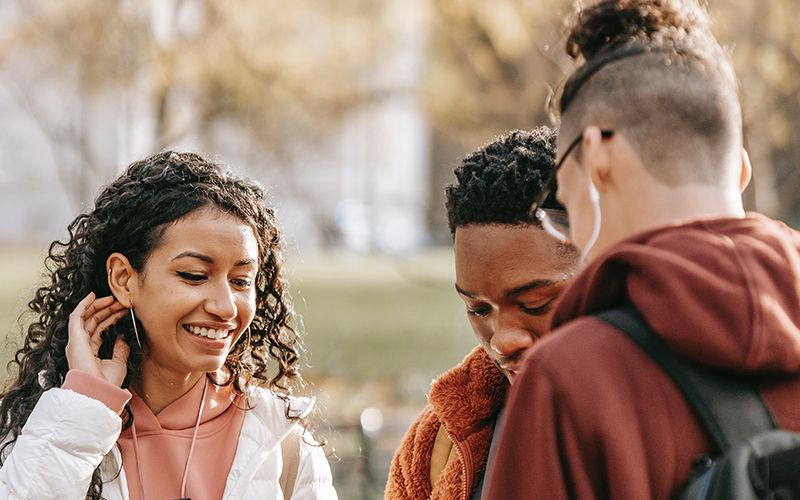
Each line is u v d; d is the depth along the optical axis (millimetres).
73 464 2410
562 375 1678
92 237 2627
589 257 1830
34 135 21172
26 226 27984
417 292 20047
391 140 17391
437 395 2414
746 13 8031
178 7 8797
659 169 1748
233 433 2699
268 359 2863
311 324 15320
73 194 10102
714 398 1642
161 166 2623
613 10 1847
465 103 10125
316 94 9828
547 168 2148
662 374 1666
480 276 2164
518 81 9586
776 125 8438
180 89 9102
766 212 9031
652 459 1648
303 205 18359
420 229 28641
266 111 9656
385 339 14000
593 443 1653
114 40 8805
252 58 9078
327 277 23016
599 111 1777
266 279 2803
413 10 10039
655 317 1653
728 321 1629
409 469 2576
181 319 2518
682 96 1744
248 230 2578
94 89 9008
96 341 2584
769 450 1587
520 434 1706
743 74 7906
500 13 8469
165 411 2646
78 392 2465
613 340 1690
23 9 9117
